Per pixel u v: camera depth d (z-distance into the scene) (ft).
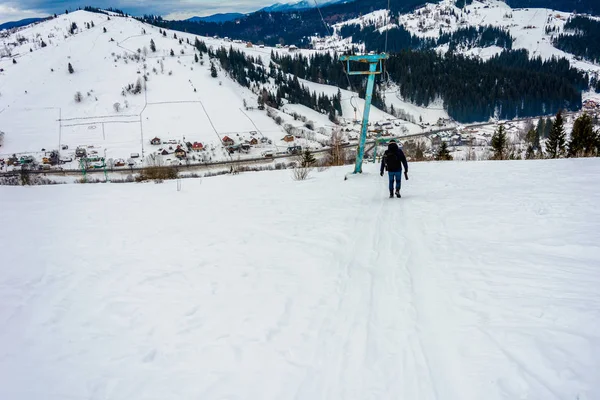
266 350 11.93
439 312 12.81
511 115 412.36
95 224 27.81
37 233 24.91
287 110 423.23
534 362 9.21
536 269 14.51
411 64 500.74
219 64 537.65
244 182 54.24
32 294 15.69
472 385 9.05
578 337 9.72
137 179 74.79
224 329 13.23
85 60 541.34
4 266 18.71
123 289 16.46
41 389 9.98
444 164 59.41
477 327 11.35
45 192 43.32
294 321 13.60
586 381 8.18
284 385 10.28
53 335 12.69
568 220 19.72
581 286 12.47
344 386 10.02
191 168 258.57
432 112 428.15
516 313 11.59
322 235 23.77
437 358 10.47
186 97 430.61
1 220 28.19
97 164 277.44
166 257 20.63
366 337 12.16
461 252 17.85
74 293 15.94
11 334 12.64
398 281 15.83
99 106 415.64
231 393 10.02
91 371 10.87
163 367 11.18
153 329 13.25
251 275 17.94
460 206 26.61
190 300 15.42
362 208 30.42
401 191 37.40
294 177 56.13
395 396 9.37
